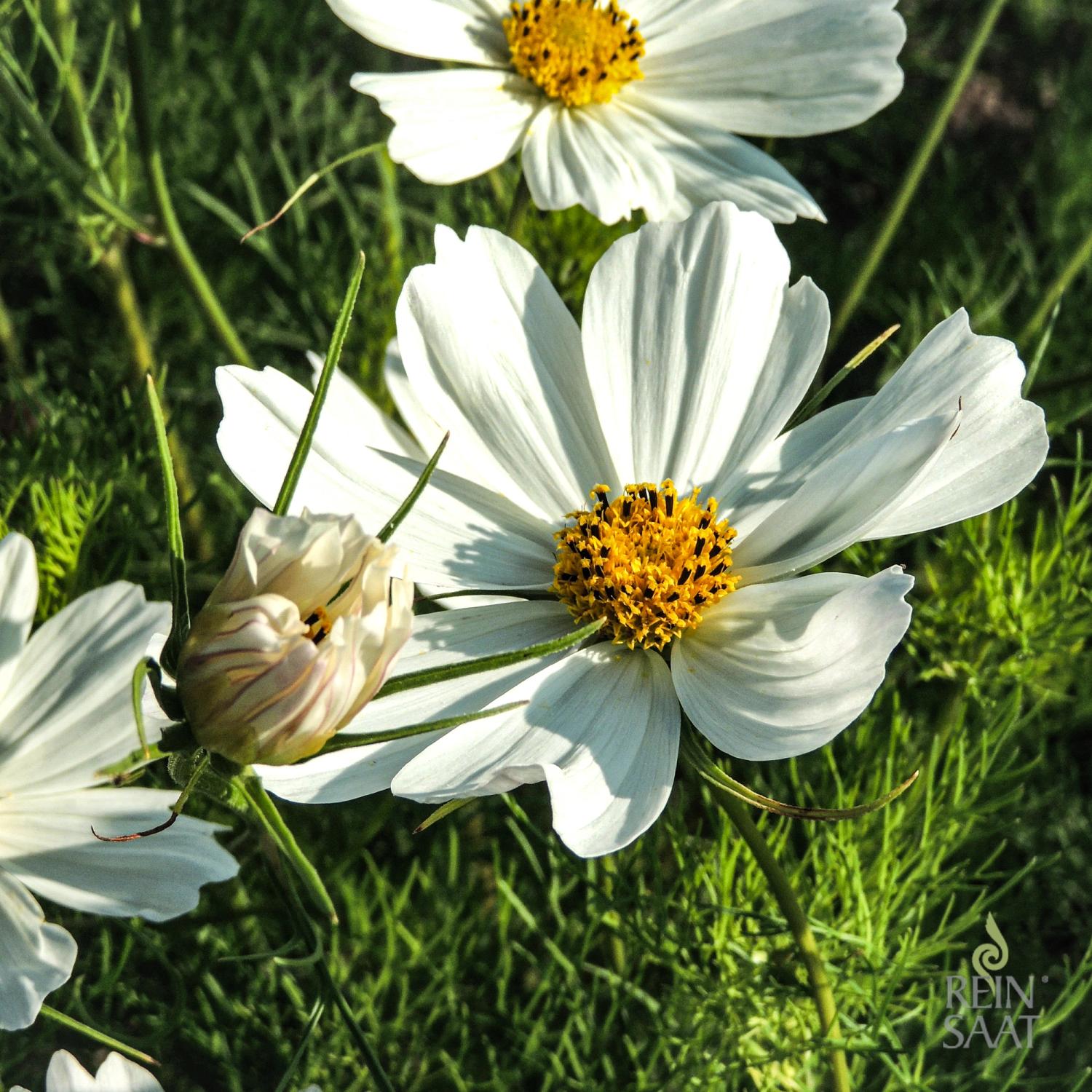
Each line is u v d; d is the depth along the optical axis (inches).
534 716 17.9
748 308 18.7
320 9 24.4
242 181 23.0
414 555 18.3
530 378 18.6
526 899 20.8
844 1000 19.6
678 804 19.8
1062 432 20.6
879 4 20.0
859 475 17.7
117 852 17.5
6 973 17.1
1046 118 26.1
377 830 20.3
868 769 20.2
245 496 22.0
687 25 20.1
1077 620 20.1
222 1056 19.9
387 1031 20.1
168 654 16.8
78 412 20.8
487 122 19.6
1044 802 21.1
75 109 20.7
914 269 23.4
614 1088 19.8
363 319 21.8
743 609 18.1
